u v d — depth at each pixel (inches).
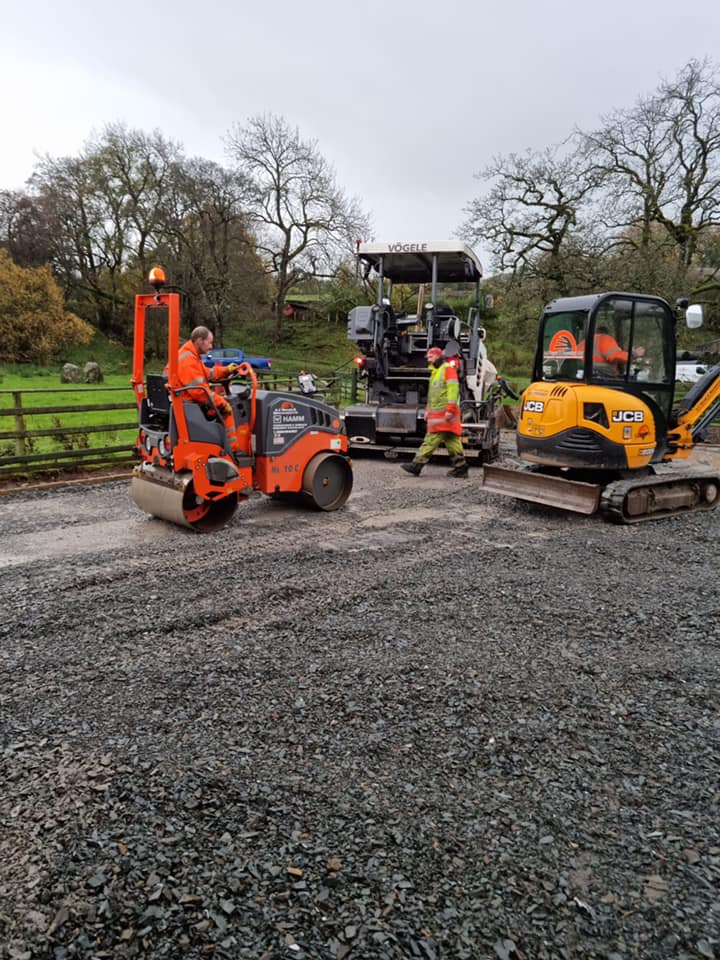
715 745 108.9
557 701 121.1
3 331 1385.3
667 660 138.9
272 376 580.7
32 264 1582.2
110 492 298.4
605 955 69.1
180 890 75.8
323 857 81.3
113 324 1638.8
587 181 842.8
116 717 112.4
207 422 221.6
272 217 1498.5
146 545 214.2
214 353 1048.8
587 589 180.5
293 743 105.9
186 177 1430.9
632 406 258.7
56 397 767.7
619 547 222.8
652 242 845.2
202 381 215.3
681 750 107.1
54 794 91.8
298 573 188.1
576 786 97.1
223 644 142.0
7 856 80.1
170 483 226.5
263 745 105.2
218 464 220.8
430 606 165.6
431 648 141.8
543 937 71.2
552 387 269.7
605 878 79.7
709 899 77.0
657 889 78.3
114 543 216.2
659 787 97.4
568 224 868.0
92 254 1604.3
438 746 106.2
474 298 436.8
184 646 140.7
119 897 74.5
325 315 1700.3
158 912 72.7
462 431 382.9
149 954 67.6
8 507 266.7
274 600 167.6
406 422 394.3
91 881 76.5
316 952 68.4
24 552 205.2
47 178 1537.9
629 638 149.6
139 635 145.8
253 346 1585.9
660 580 189.8
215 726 110.3
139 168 1483.8
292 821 87.5
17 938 69.0
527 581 185.5
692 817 91.0
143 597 168.1
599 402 255.1
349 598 169.6
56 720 111.1
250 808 89.9
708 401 299.0
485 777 98.6
